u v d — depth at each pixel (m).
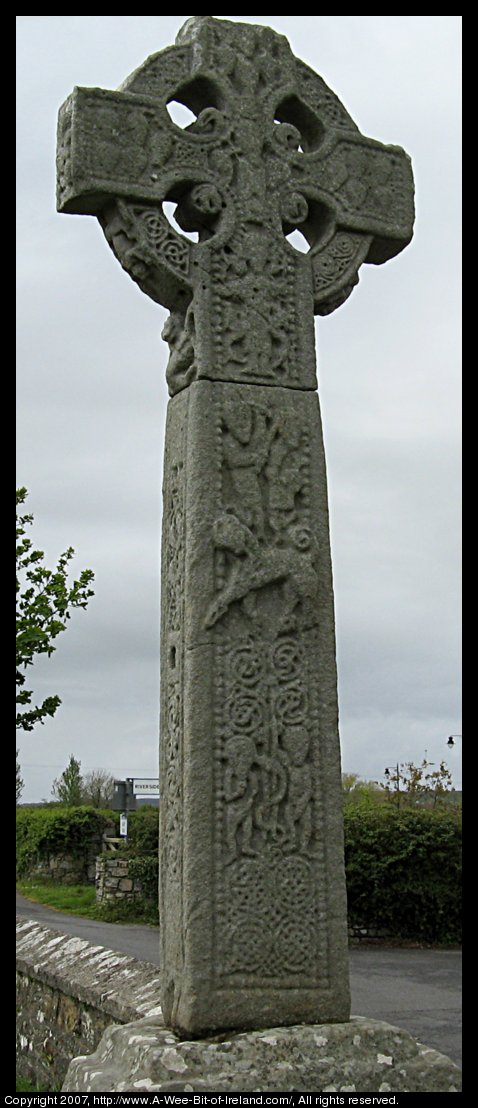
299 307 4.55
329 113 4.86
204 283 4.38
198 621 4.12
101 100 4.34
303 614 4.29
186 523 4.20
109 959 6.71
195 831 3.98
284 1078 3.66
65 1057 6.58
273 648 4.23
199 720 4.05
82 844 22.38
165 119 4.43
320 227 4.83
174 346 4.48
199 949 3.91
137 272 4.36
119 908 16.80
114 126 4.34
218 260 4.42
